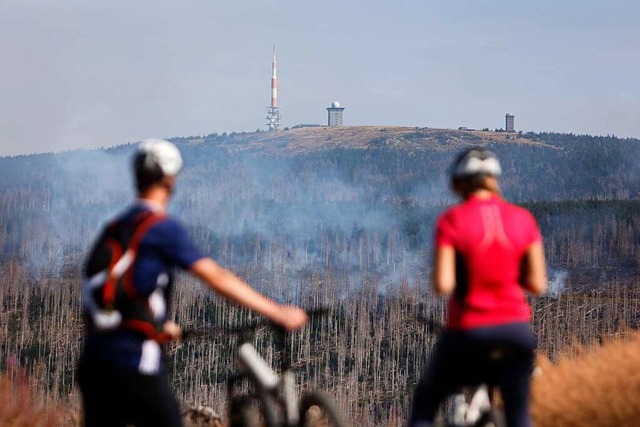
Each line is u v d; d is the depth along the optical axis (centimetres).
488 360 2412
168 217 2191
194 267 2159
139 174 2238
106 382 2139
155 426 2183
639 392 3878
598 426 3822
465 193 2547
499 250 2419
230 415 2662
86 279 2180
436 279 2416
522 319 2423
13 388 3691
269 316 2255
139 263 2141
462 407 2692
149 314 2158
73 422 3809
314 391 2408
